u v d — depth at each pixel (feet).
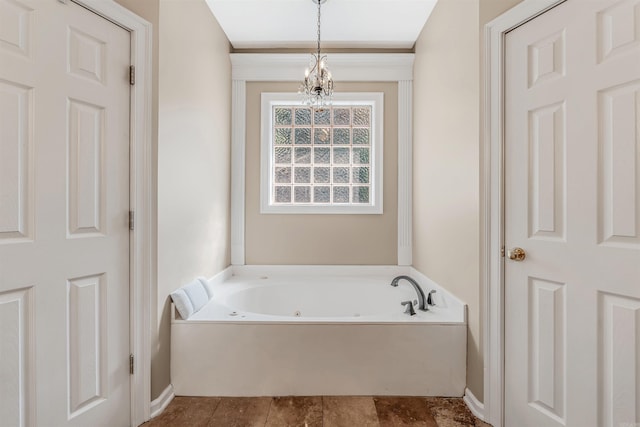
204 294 6.39
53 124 3.96
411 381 5.60
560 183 4.15
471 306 5.38
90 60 4.31
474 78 5.17
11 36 3.60
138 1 4.83
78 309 4.24
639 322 3.47
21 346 3.72
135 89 4.83
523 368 4.56
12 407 3.65
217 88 7.77
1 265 3.55
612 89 3.64
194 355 5.59
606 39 3.67
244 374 5.59
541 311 4.36
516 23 4.56
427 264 7.55
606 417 3.73
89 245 4.33
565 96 4.05
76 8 4.14
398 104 8.96
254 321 5.61
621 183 3.59
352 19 7.65
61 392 4.05
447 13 6.31
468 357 5.51
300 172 9.30
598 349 3.78
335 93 8.93
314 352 5.60
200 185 6.78
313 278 8.68
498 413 4.83
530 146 4.50
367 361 5.60
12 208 3.63
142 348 4.93
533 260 4.44
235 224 8.96
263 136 9.01
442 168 6.59
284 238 9.07
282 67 8.95
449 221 6.23
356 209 9.03
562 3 4.05
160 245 5.22
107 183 4.54
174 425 4.87
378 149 8.98
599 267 3.76
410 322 5.60
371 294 8.09
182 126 5.93
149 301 5.01
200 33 6.72
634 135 3.48
